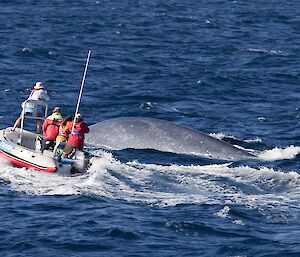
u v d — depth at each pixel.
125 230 84.75
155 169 103.69
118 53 195.38
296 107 146.88
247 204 92.81
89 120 132.75
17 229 84.94
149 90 155.00
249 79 170.50
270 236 84.44
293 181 101.69
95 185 96.81
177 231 85.31
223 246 81.94
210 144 113.31
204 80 165.62
